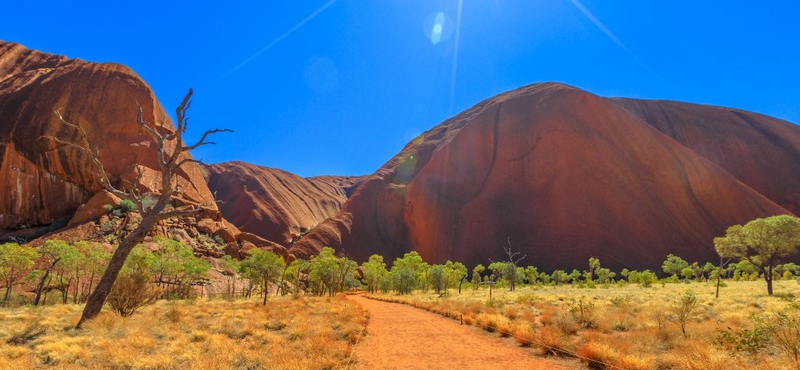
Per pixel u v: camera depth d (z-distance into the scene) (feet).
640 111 648.38
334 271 214.48
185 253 158.40
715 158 572.10
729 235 139.13
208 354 30.81
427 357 33.47
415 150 650.84
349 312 66.49
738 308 65.77
